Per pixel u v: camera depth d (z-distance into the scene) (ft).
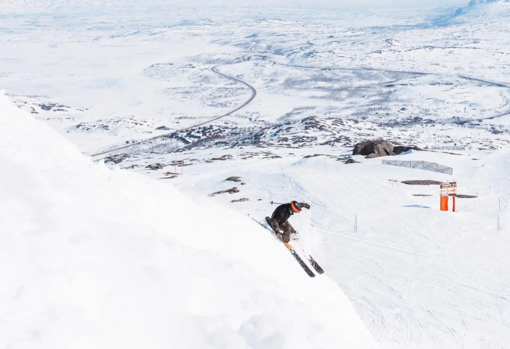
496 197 102.58
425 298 52.95
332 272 60.59
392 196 102.12
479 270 61.41
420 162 138.41
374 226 81.92
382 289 55.42
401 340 43.88
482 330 45.91
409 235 76.59
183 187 126.31
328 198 101.96
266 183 120.88
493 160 145.79
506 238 74.43
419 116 554.87
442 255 67.26
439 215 87.30
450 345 43.21
